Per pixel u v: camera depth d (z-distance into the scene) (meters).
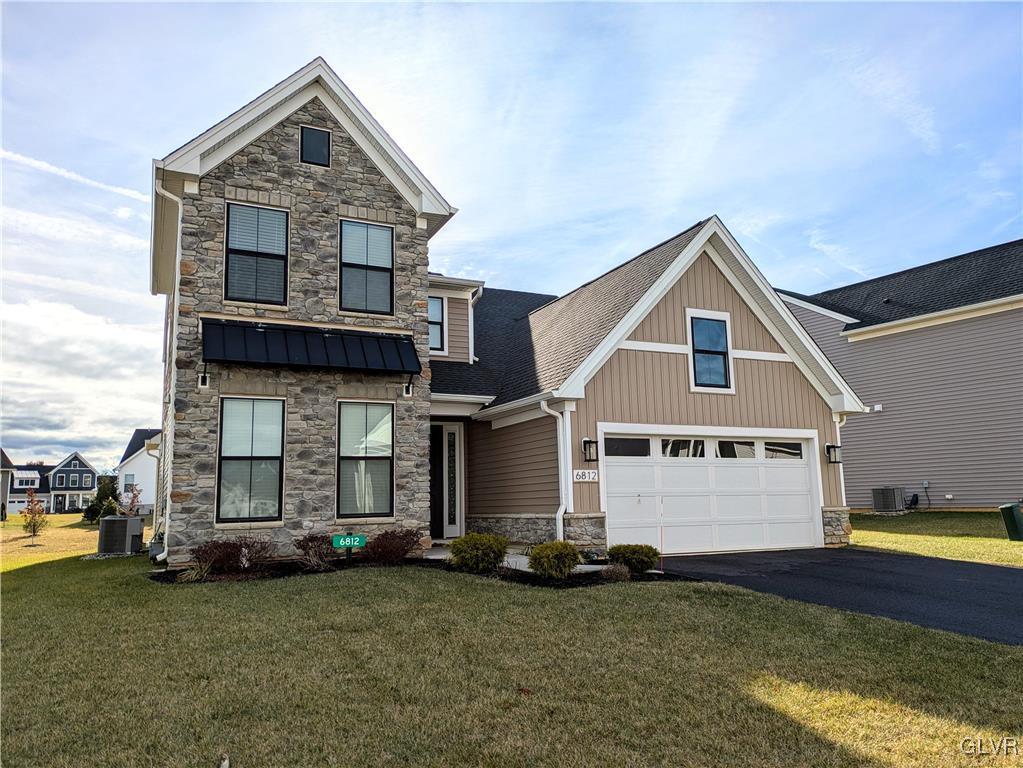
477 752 4.41
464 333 17.19
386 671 5.87
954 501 21.19
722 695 5.40
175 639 6.77
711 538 14.21
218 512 11.29
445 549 13.93
